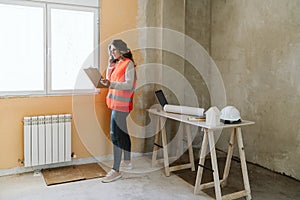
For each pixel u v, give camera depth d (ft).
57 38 11.96
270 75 12.37
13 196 9.44
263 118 12.75
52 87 11.99
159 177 11.28
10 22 11.10
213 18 15.25
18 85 11.40
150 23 13.50
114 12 12.73
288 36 11.56
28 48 11.48
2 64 11.07
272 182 11.03
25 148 11.09
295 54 11.32
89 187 10.25
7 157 11.19
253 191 10.19
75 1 11.93
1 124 11.00
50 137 11.46
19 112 11.25
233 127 9.22
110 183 10.63
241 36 13.69
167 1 13.21
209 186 10.05
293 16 11.34
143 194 9.75
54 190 9.96
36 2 11.36
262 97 12.76
